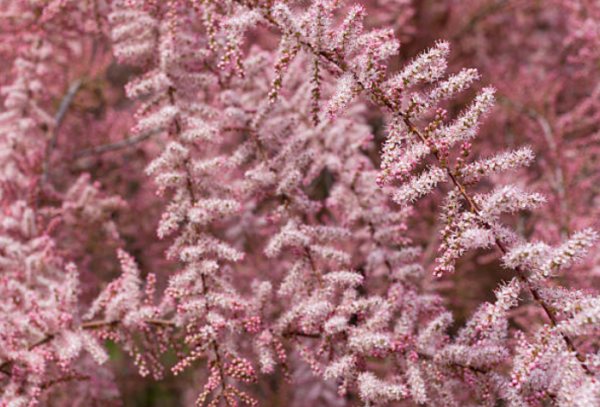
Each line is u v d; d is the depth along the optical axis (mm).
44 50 617
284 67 454
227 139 610
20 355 515
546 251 420
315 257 511
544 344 423
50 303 535
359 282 498
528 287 428
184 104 522
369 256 538
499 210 427
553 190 699
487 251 671
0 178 598
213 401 482
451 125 438
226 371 486
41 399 571
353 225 577
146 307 513
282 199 528
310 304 495
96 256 718
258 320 493
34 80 616
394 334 499
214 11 495
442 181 435
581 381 414
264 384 678
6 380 522
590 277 594
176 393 919
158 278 702
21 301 551
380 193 544
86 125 796
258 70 534
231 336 500
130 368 870
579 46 790
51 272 584
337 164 553
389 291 514
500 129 811
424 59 436
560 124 730
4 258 565
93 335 523
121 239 739
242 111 526
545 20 902
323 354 497
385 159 438
